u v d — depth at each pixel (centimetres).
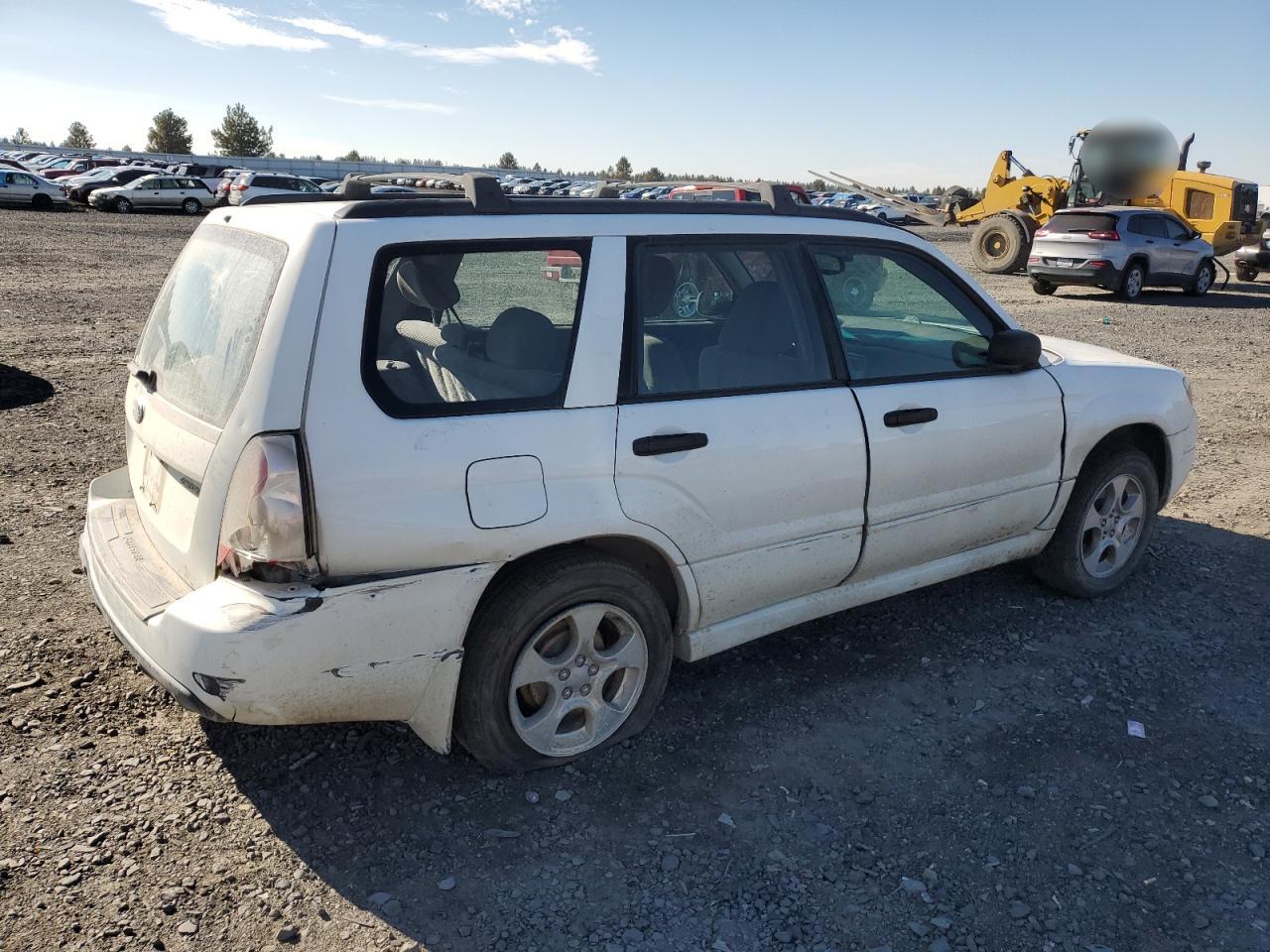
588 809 294
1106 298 1967
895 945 246
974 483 387
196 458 267
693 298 331
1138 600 455
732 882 266
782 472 330
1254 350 1254
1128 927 254
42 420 711
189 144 9156
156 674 261
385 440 260
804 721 346
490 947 241
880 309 370
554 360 293
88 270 1795
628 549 322
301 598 251
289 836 277
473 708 289
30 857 262
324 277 260
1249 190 2364
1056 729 344
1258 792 311
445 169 5422
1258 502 605
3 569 439
